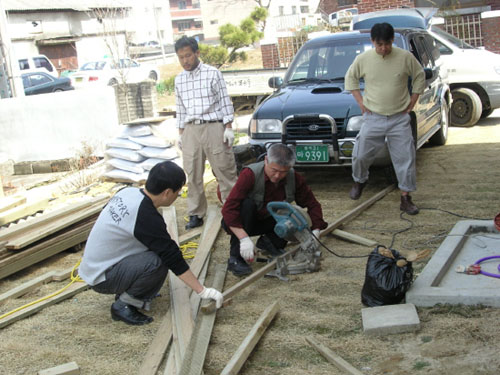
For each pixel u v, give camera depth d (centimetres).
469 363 309
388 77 561
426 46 846
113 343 373
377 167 661
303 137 667
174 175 369
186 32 6794
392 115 567
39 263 543
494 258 428
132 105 1479
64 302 446
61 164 1032
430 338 339
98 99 1047
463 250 457
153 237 368
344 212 613
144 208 370
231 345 356
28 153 1078
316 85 732
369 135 579
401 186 582
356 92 593
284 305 405
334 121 643
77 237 565
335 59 764
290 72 789
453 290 378
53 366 349
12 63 1205
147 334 383
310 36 1684
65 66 3497
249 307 407
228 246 545
